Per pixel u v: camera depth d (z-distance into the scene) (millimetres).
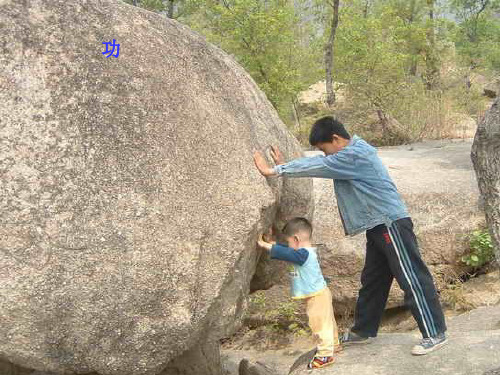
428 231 5980
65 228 2660
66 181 2684
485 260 5887
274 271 4184
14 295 2621
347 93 14492
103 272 2695
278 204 3682
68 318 2697
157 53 3082
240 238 3018
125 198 2746
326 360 3725
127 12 3145
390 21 15219
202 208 2930
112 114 2809
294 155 3977
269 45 12758
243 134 3309
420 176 7062
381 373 3531
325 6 15039
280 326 6070
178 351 2924
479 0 22688
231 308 3154
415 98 14219
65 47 2830
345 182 3713
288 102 14461
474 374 3383
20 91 2711
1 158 2645
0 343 2695
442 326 3689
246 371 4824
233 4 12773
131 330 2766
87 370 2816
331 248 5914
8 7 2822
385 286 4020
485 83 21109
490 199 3170
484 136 3162
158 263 2766
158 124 2898
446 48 19234
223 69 3521
